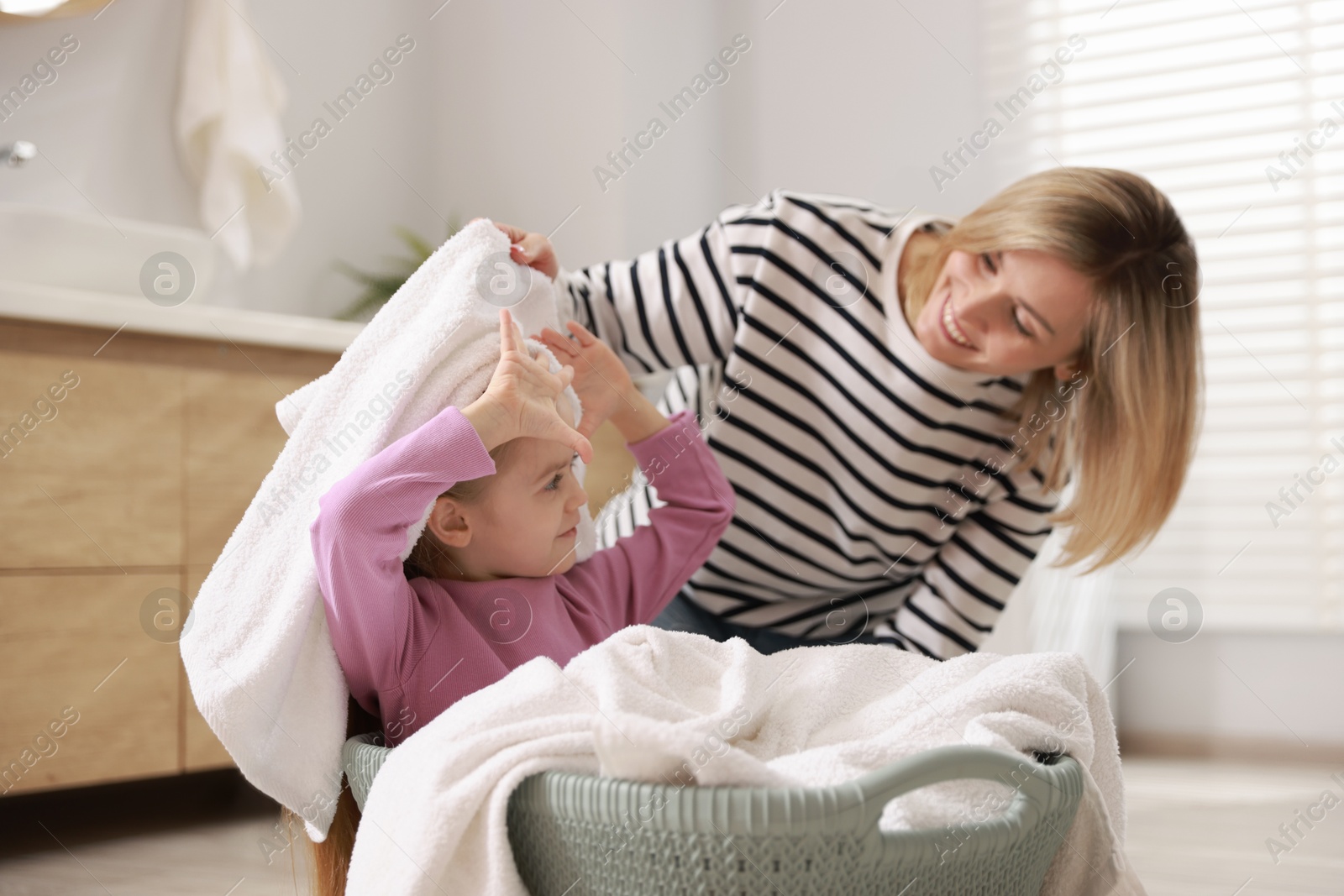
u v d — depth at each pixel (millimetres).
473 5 2545
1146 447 1050
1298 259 2379
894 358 1079
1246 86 2371
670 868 501
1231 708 2395
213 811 1605
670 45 2465
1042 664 673
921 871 522
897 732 634
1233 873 1290
